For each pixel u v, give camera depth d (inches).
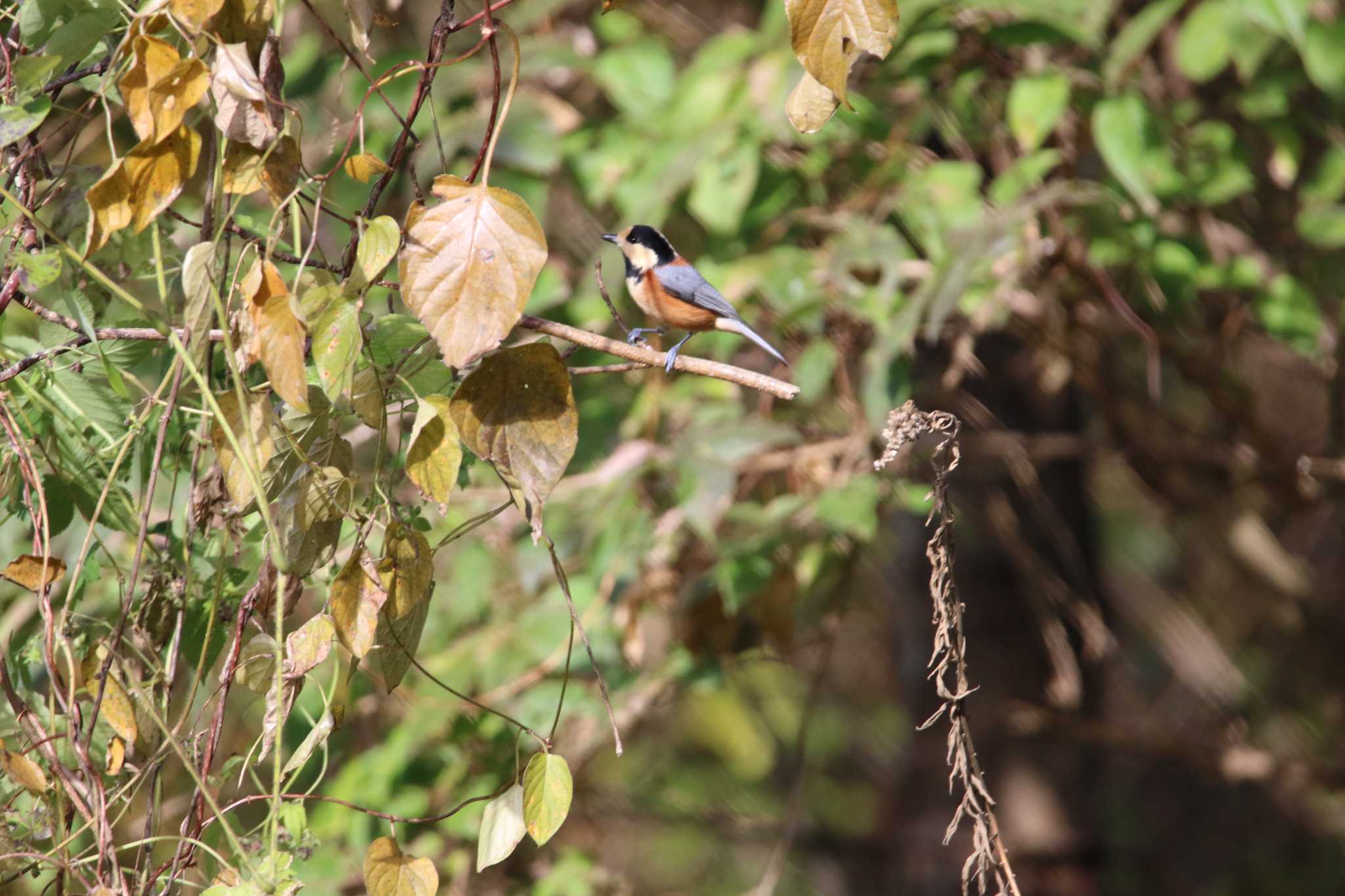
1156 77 472.4
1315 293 472.7
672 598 446.3
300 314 179.5
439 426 184.5
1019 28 412.2
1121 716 736.3
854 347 464.1
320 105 429.7
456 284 179.5
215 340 201.8
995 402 539.2
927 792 564.7
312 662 197.0
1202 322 497.4
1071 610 518.0
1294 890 770.8
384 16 215.8
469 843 428.5
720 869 752.3
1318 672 727.7
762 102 430.0
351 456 209.0
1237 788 806.5
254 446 185.0
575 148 461.4
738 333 375.2
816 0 177.6
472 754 420.5
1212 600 759.1
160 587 222.8
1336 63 382.9
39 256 197.8
